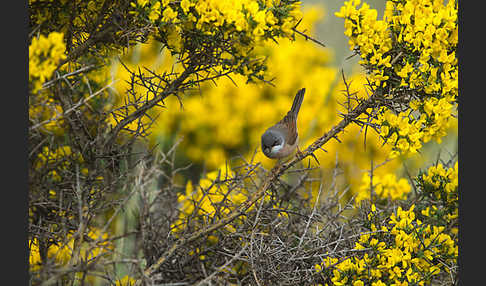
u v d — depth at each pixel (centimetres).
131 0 797
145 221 840
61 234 794
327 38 1823
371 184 1030
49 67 694
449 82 786
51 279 668
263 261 836
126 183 829
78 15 845
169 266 871
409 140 804
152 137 1221
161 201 959
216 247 866
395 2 833
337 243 851
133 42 866
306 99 1484
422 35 784
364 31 804
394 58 825
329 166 1262
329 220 946
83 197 795
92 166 802
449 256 856
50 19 843
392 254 839
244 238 844
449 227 919
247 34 781
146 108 855
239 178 890
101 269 830
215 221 863
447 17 784
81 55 830
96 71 936
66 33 861
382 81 828
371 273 830
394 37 823
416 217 952
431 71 789
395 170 1320
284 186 991
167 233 895
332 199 1027
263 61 865
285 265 849
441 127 819
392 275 838
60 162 788
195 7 784
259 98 1463
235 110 1424
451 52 815
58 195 832
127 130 853
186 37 838
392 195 1063
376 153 1373
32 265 765
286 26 809
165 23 792
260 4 815
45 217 837
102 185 816
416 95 819
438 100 803
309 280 851
